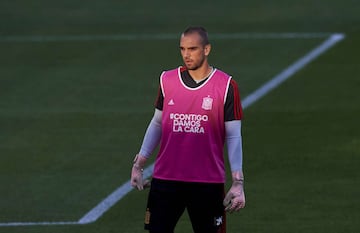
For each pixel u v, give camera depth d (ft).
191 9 273.75
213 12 269.23
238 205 79.77
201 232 82.48
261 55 219.82
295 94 184.55
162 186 81.56
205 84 79.82
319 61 212.43
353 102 177.88
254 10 270.67
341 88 188.85
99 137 156.46
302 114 169.27
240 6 276.21
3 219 115.03
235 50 224.94
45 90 190.70
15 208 119.55
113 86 193.88
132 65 212.43
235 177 79.87
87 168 138.62
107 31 248.11
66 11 274.57
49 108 176.55
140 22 258.37
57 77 201.87
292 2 279.90
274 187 127.34
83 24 257.75
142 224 112.27
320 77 198.08
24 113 172.65
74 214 116.88
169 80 80.48
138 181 83.20
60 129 161.58
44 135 157.69
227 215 115.14
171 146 80.89
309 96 182.91
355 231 108.27
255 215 115.14
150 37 239.50
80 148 149.79
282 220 113.09
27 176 134.62
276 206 118.83
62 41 236.63
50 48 229.86
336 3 277.85
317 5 275.80
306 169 136.36
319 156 142.72
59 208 119.55
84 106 178.09
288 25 251.39
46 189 128.16
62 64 214.28
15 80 199.82
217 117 79.97
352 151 145.07
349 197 122.21
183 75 80.38
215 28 249.14
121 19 263.08
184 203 82.02
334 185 127.95
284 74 201.87
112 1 287.28
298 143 150.30
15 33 247.50
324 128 159.43
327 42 231.09
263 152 145.38
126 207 119.44
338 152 144.66
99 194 125.59
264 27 249.34
